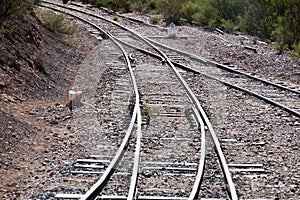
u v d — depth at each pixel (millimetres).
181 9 63219
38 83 26922
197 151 18422
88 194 13859
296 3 48000
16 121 19828
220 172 16438
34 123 20859
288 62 36406
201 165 16406
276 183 15688
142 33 48875
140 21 56750
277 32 44969
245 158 17844
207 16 59219
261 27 50500
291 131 21281
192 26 57969
